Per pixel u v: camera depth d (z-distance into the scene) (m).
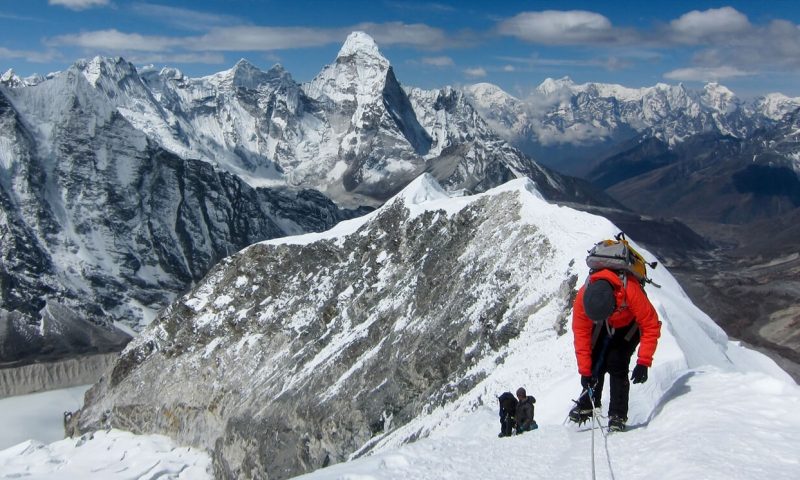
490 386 65.69
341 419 84.25
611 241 13.34
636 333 13.09
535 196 98.44
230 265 126.69
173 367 119.94
